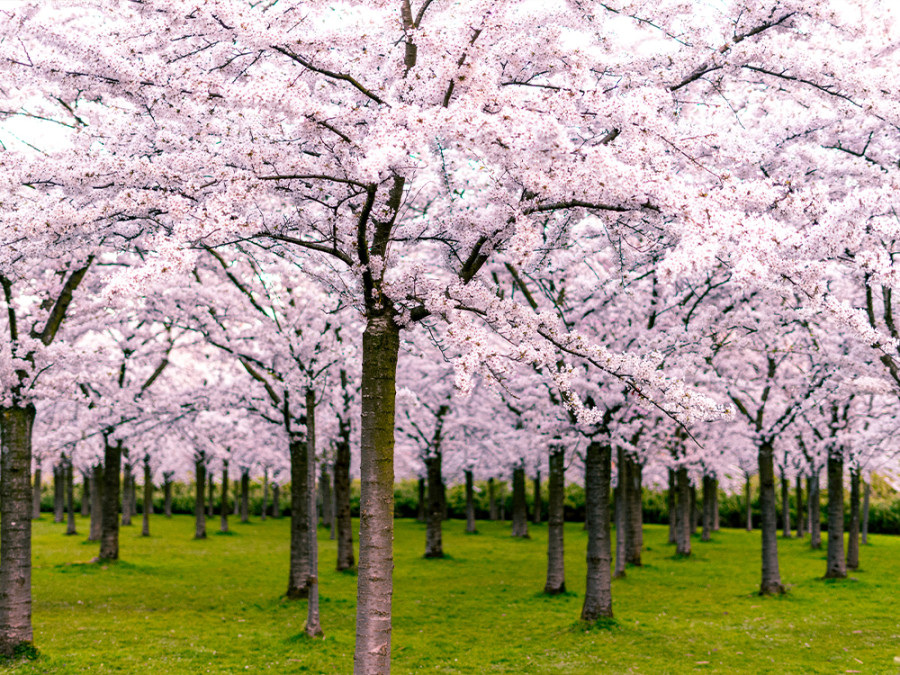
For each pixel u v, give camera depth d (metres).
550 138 4.98
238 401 16.92
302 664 10.31
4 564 10.19
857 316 6.34
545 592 16.66
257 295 15.54
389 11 6.53
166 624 13.12
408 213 12.13
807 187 6.45
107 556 20.34
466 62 5.68
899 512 36.19
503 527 38.75
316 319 15.48
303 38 5.83
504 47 6.20
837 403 16.72
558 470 16.89
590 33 6.89
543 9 6.59
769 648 11.38
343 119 6.44
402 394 16.39
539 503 40.78
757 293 12.19
